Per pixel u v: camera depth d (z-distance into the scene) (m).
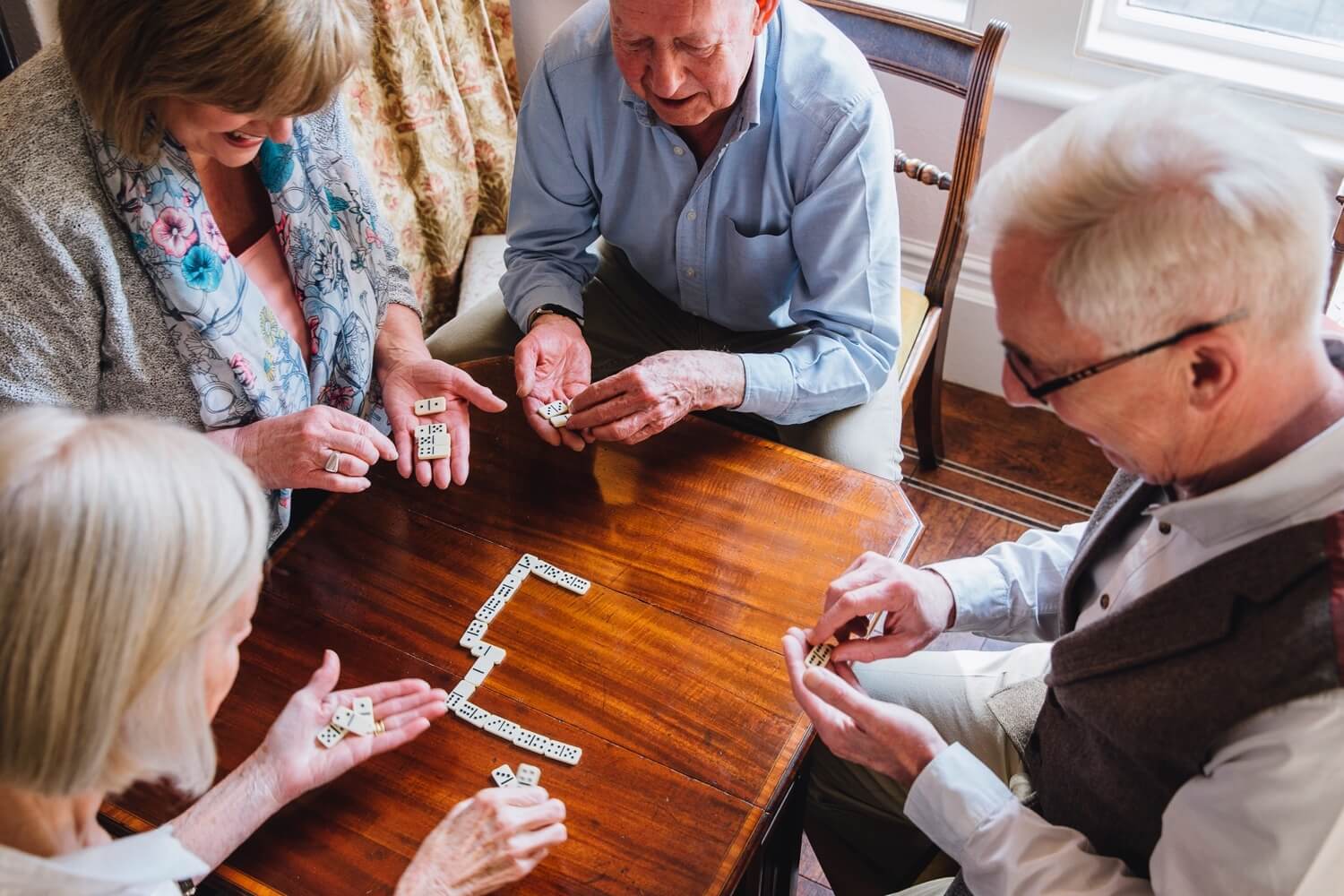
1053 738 1.51
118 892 1.07
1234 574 1.17
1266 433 1.17
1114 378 1.14
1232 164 1.03
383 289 2.25
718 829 1.47
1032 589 1.76
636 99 2.12
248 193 2.03
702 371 2.05
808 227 2.21
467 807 1.42
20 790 0.99
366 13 1.67
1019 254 1.13
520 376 2.08
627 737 1.57
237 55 1.50
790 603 1.75
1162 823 1.28
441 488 1.93
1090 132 1.09
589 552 1.83
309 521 1.88
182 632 0.97
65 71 1.70
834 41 2.15
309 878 1.41
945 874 1.74
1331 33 2.77
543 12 3.39
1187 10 2.88
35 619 0.91
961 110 3.05
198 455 1.01
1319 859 1.11
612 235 2.47
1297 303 1.07
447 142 3.06
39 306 1.70
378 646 1.69
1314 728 1.09
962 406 3.46
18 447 0.94
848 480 1.96
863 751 1.52
